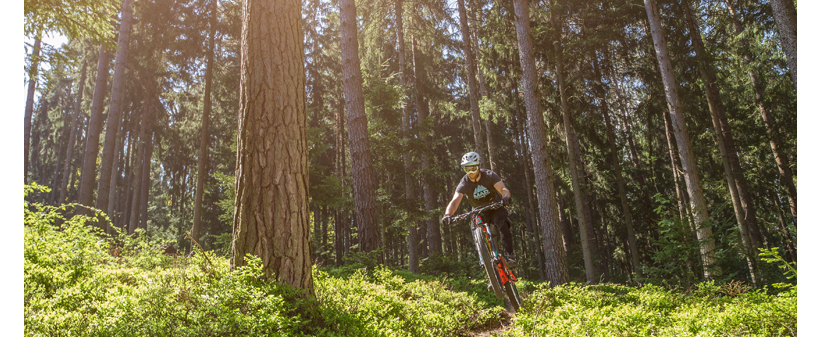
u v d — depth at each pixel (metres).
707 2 17.22
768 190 20.64
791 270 4.62
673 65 16.56
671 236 7.61
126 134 35.66
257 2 4.96
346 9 11.81
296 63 4.96
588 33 18.19
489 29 19.67
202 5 18.25
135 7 19.20
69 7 9.55
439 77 26.92
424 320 5.66
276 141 4.63
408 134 16.61
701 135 19.16
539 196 11.82
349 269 9.39
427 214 16.59
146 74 26.34
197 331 3.13
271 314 3.54
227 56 21.77
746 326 4.05
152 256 8.89
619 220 27.89
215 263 5.27
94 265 5.79
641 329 4.45
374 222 10.76
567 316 5.41
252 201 4.51
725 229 8.07
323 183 14.65
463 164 4.61
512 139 29.42
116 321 3.24
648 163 27.53
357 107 11.37
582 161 24.80
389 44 22.09
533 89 12.26
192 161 38.25
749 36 16.55
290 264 4.42
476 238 4.54
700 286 6.45
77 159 43.09
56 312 3.53
